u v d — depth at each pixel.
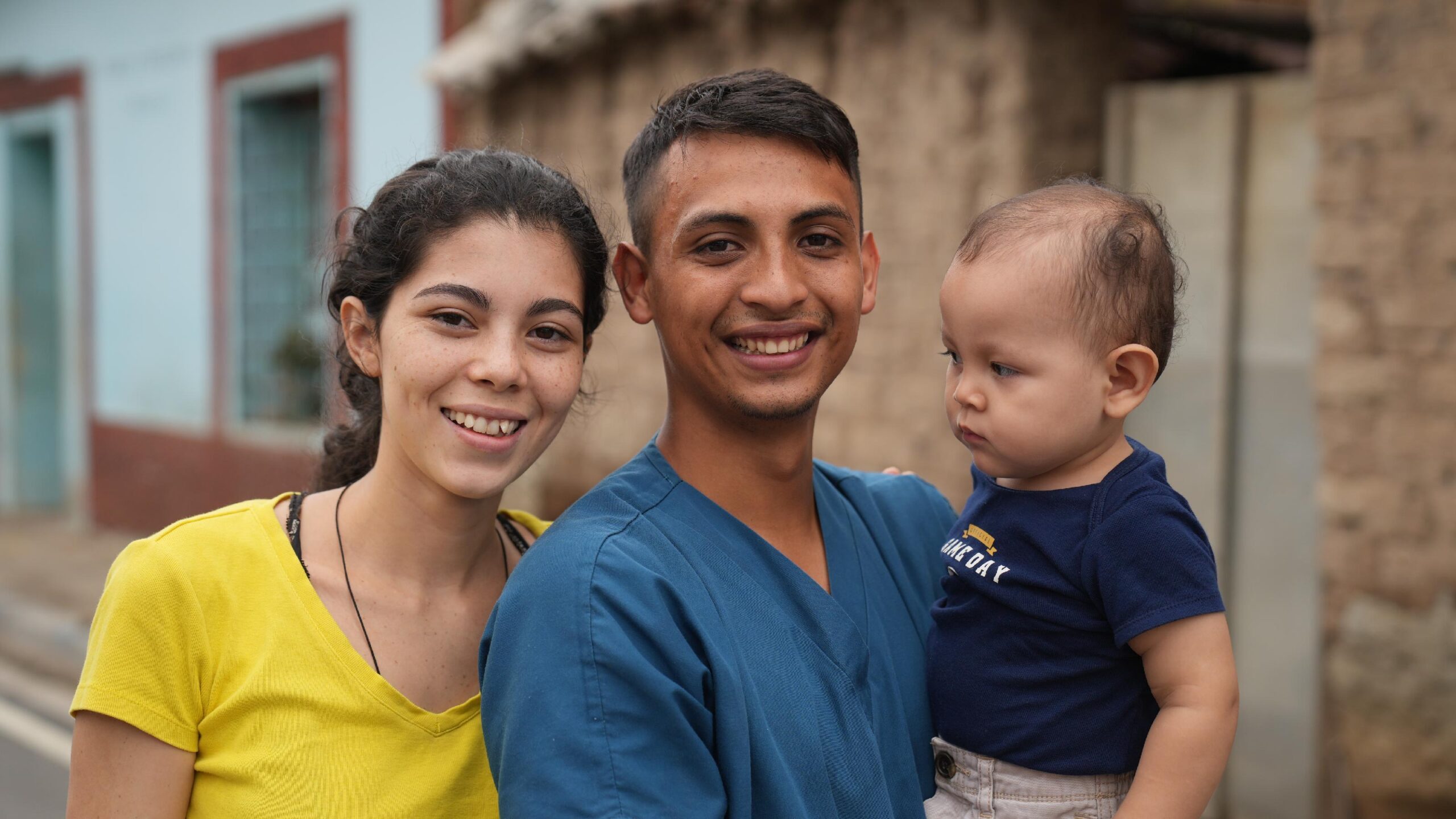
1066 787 1.63
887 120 4.16
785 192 1.55
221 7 7.48
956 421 1.72
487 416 1.58
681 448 1.66
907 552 1.86
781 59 4.46
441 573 1.70
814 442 4.41
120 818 1.51
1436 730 3.29
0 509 9.71
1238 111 3.81
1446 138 3.22
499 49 5.14
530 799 1.36
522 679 1.41
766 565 1.60
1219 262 3.87
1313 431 3.73
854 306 1.63
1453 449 3.25
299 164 7.55
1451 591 3.26
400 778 1.54
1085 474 1.67
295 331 7.38
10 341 9.59
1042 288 1.61
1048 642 1.63
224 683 1.55
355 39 6.61
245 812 1.50
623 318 5.07
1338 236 3.41
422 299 1.57
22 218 9.57
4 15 9.46
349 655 1.56
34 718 5.15
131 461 8.45
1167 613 1.53
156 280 8.19
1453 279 3.22
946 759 1.72
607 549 1.47
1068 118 3.94
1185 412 3.98
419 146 6.23
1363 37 3.35
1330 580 3.48
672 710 1.37
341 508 1.71
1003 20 3.85
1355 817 3.51
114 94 8.40
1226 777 3.95
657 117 1.64
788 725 1.48
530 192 1.63
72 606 6.65
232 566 1.59
